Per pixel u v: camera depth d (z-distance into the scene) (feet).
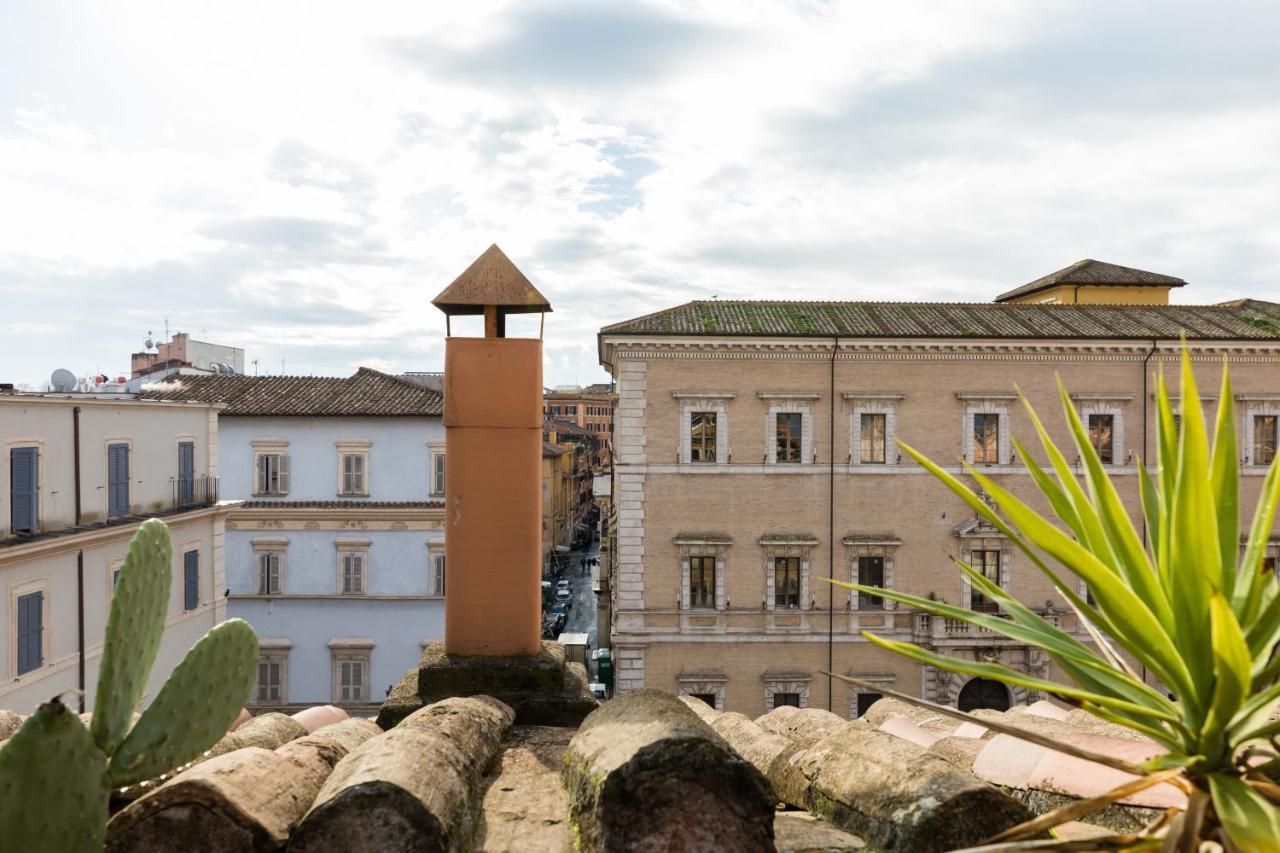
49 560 63.21
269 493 104.37
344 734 14.19
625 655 88.84
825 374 90.38
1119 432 90.38
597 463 390.01
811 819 10.65
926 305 103.19
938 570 89.76
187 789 8.63
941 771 9.75
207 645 10.37
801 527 89.86
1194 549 6.82
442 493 104.78
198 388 110.42
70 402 66.39
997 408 90.48
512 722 15.15
